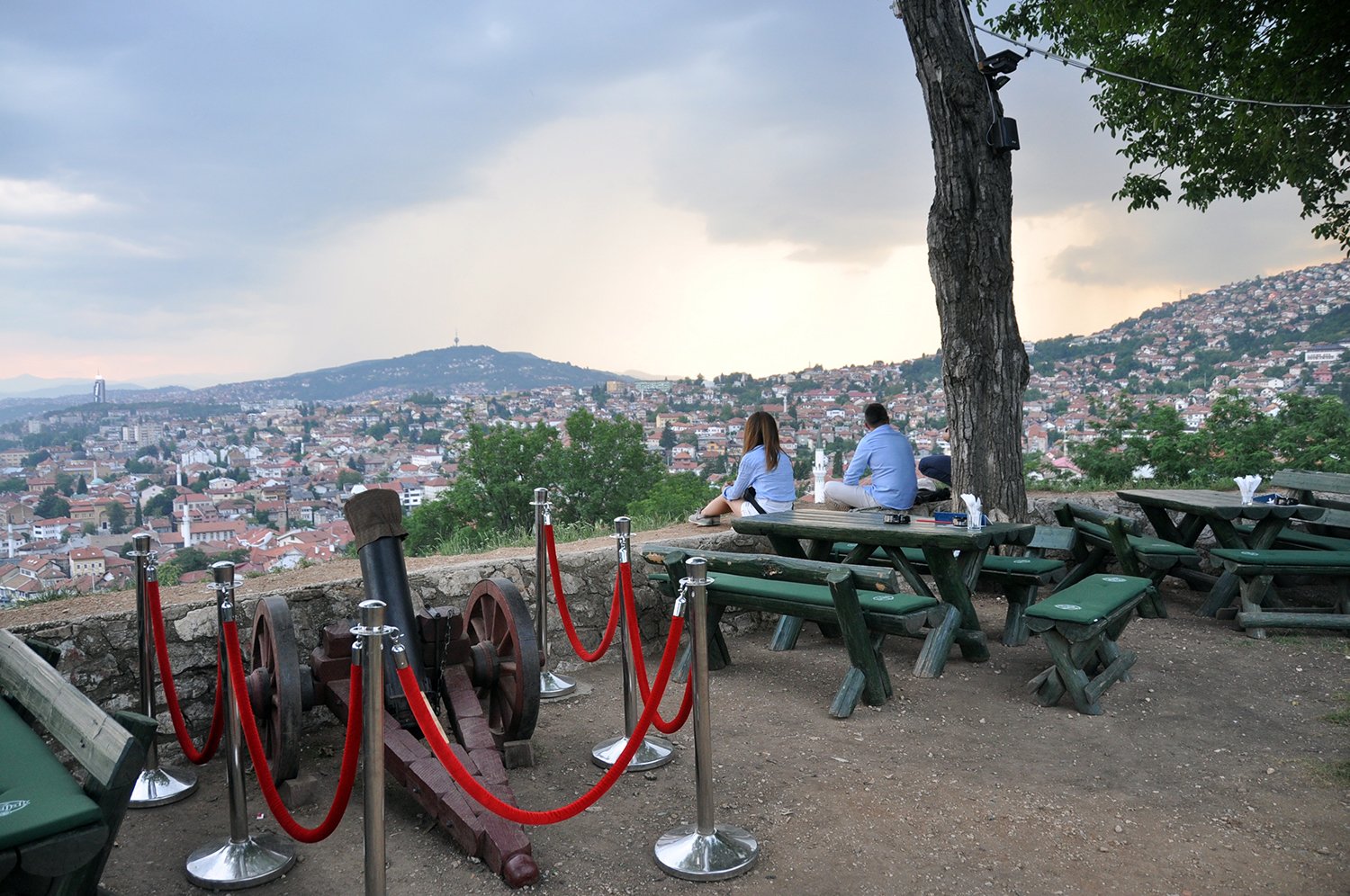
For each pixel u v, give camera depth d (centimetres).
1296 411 1398
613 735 463
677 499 2623
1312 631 607
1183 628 620
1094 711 468
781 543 654
